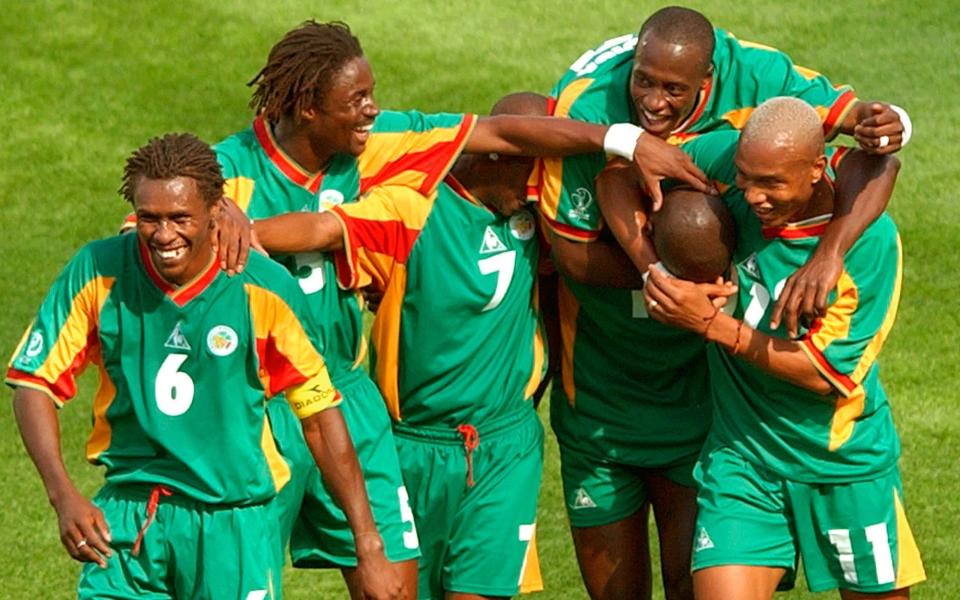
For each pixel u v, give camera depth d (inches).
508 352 989.2
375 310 990.4
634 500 1051.9
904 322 1524.4
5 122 1902.1
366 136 925.8
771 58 957.8
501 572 1005.8
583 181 949.2
